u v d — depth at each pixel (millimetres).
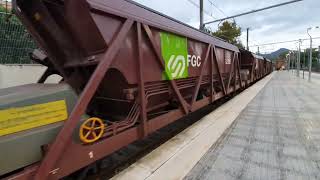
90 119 3322
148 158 4309
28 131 2691
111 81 4117
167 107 5793
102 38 3432
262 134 5844
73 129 2963
